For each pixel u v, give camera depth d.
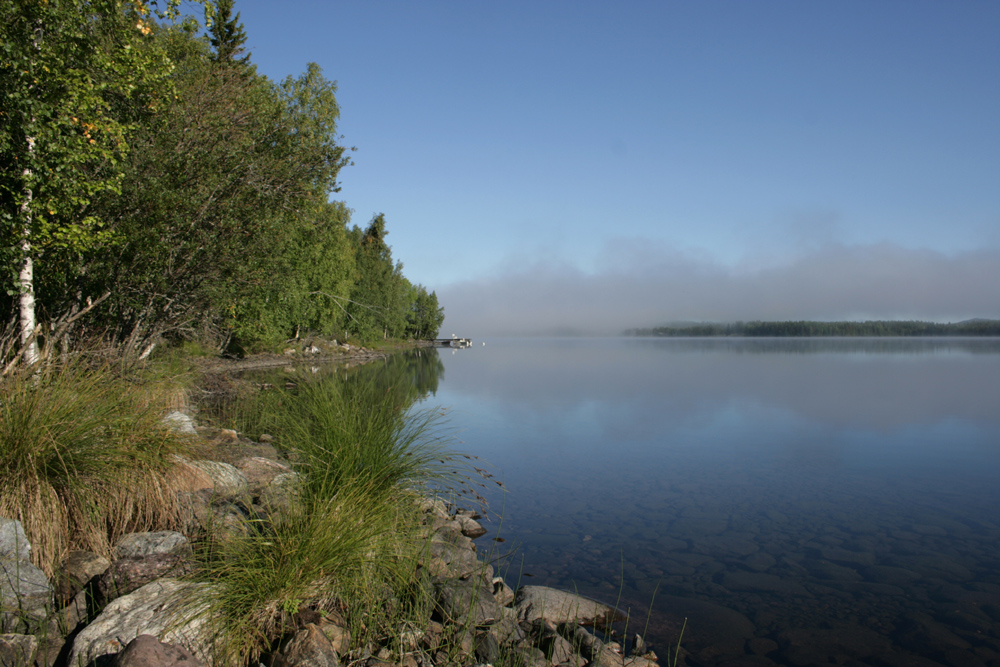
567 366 43.00
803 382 28.64
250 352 30.70
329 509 4.03
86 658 2.83
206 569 3.55
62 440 4.00
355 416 5.75
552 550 6.16
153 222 10.75
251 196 13.35
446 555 5.07
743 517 7.43
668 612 4.78
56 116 7.43
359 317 48.91
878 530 6.97
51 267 9.27
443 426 13.69
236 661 3.05
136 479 4.33
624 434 13.54
